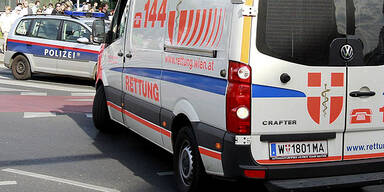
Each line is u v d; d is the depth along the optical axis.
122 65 7.09
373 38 4.75
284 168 4.51
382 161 4.89
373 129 4.86
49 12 21.55
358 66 4.71
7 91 12.31
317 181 4.56
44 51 14.14
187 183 5.26
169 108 5.58
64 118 9.40
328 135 4.68
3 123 8.73
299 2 4.49
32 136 7.89
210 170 4.75
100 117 8.12
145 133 6.34
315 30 4.54
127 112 6.89
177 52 5.38
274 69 4.43
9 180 5.70
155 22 6.04
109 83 7.68
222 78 4.53
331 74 4.61
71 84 14.29
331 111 4.65
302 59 4.51
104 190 5.48
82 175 6.01
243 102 4.38
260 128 4.44
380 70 4.80
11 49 14.59
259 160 4.48
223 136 4.50
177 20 5.45
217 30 4.66
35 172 6.04
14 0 28.23
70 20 14.00
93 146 7.44
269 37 4.43
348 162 4.77
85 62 13.59
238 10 4.40
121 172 6.19
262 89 4.42
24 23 14.63
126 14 7.12
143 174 6.13
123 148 7.38
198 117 4.93
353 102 4.72
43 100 11.27
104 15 15.62
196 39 5.01
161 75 5.76
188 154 5.20
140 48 6.44
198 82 4.92
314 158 4.65
